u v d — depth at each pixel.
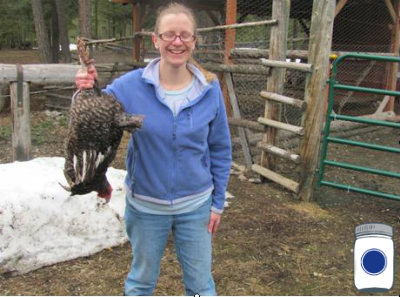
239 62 6.48
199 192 2.40
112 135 2.04
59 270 3.63
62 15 16.36
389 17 10.00
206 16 15.25
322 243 4.32
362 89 5.07
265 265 3.87
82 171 2.00
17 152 5.08
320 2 4.95
